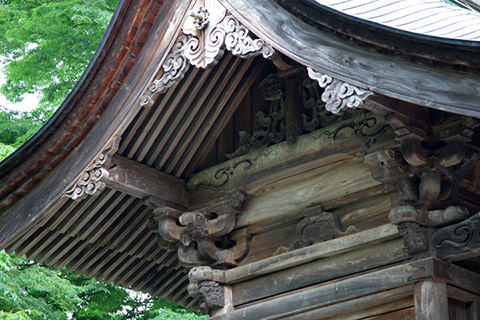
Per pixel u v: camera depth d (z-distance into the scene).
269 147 9.61
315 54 7.73
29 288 16.22
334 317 8.87
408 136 8.09
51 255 10.74
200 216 9.81
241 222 9.80
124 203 10.18
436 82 7.09
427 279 8.09
